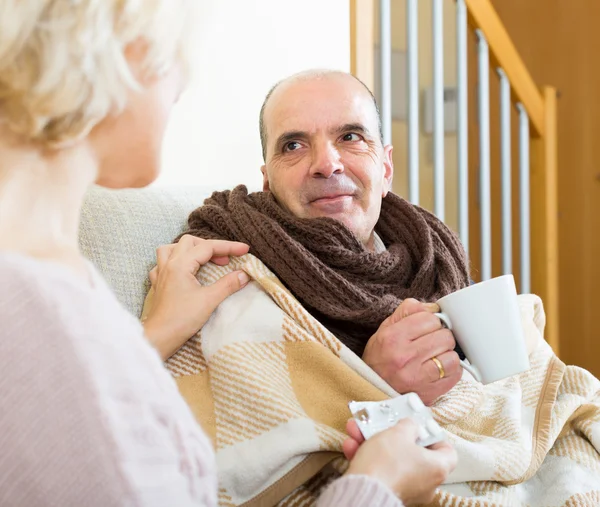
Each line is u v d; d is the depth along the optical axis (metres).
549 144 2.53
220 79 1.92
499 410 1.12
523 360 0.94
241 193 1.33
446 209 3.25
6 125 0.53
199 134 1.90
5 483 0.45
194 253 1.13
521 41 3.50
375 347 1.04
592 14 3.22
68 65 0.51
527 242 2.52
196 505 0.53
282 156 1.29
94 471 0.45
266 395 0.95
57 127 0.53
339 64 2.12
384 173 1.40
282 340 1.03
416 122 2.24
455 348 1.04
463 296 0.94
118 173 0.62
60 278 0.48
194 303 1.06
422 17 3.17
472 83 3.41
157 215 1.31
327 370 1.00
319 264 1.16
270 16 1.99
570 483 1.07
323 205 1.25
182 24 0.59
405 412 0.79
